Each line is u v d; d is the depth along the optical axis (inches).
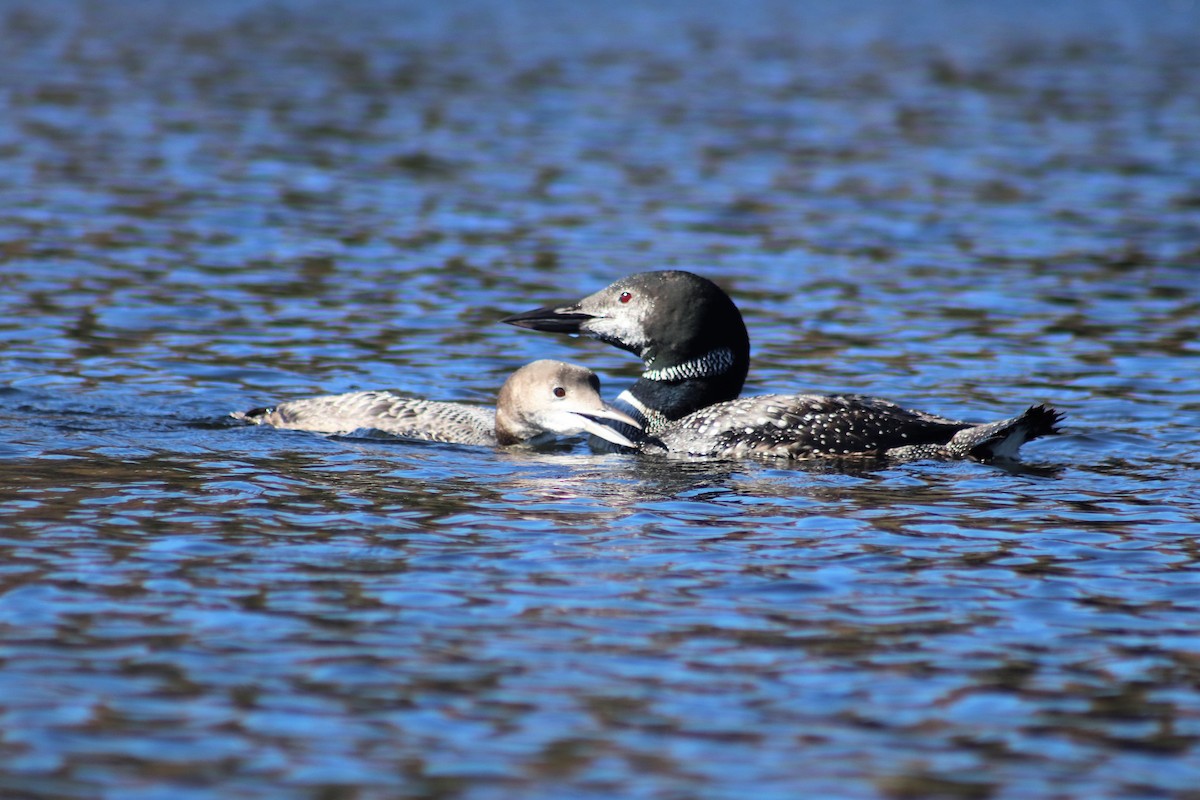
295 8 2025.1
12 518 377.1
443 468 448.5
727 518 393.1
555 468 452.8
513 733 267.0
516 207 919.7
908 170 1059.9
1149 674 295.0
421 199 933.8
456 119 1218.6
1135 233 874.1
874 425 467.5
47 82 1318.9
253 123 1166.3
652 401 513.7
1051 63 1647.4
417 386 576.1
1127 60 1683.1
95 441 465.1
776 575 346.9
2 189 916.0
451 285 737.0
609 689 284.8
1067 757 261.6
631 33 1861.5
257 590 331.0
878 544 371.2
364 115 1221.1
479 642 305.3
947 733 270.1
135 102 1237.1
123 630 307.0
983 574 349.7
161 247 793.6
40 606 318.0
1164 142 1171.9
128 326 645.3
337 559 352.5
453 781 250.2
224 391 555.8
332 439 482.6
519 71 1493.6
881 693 285.3
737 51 1708.9
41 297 687.1
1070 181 1024.9
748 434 471.2
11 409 511.8
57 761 253.1
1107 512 402.0
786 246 836.6
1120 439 495.5
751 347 639.1
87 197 903.7
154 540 362.9
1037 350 633.6
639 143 1141.1
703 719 273.6
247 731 265.6
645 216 904.3
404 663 294.5
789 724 272.2
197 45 1605.6
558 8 2148.1
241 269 754.8
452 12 2049.7
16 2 1951.3
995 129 1229.1
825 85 1457.9
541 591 334.0
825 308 707.4
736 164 1071.0
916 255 820.0
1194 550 368.5
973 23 2068.2
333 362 603.5
